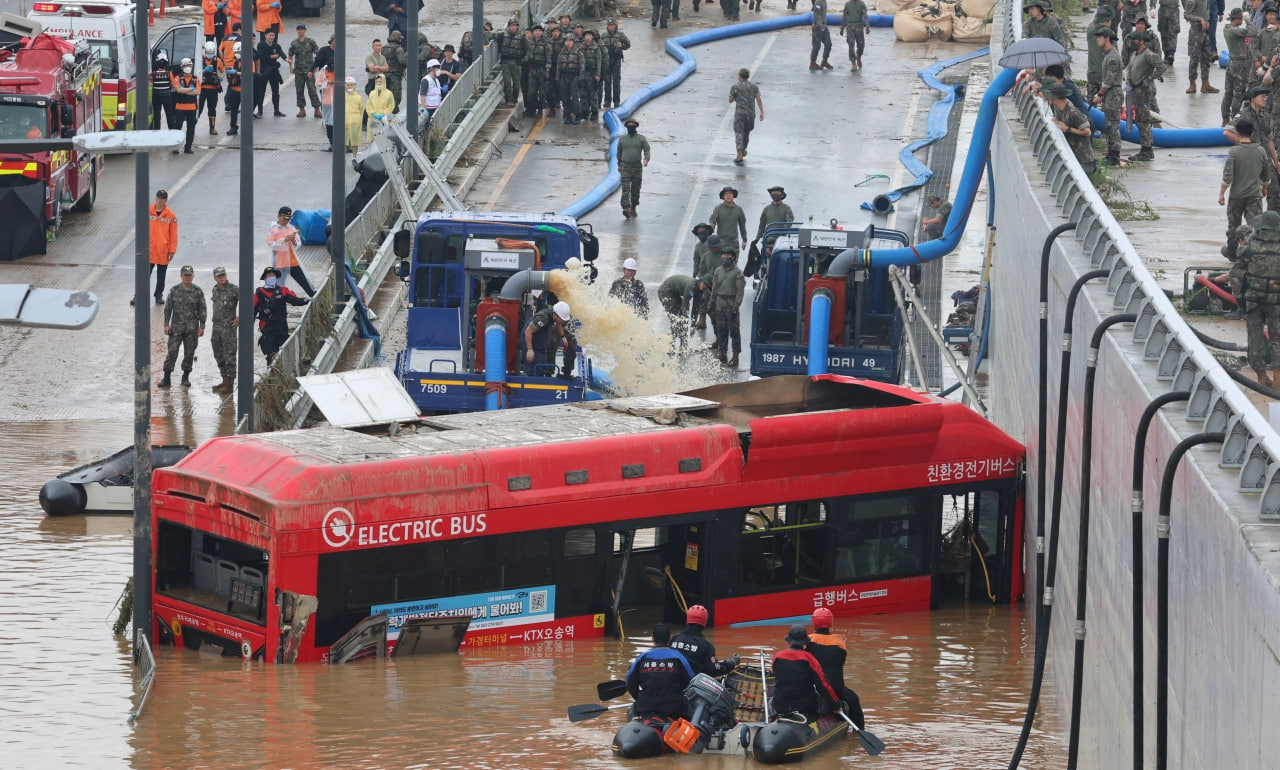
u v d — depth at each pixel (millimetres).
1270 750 34344
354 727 56156
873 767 53562
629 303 110688
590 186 153500
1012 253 90688
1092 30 111625
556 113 180500
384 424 72062
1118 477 52031
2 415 99312
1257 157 75625
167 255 116250
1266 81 86625
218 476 65750
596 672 64688
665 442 70688
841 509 74750
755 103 180500
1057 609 65938
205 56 162125
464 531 66312
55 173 129375
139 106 82625
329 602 64188
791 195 151500
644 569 74750
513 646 68500
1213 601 39500
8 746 53156
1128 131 115000
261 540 63469
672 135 170625
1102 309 57188
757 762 53531
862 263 101875
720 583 72250
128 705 58094
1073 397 62594
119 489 83812
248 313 89688
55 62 132250
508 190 151625
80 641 66062
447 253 99688
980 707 61969
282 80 186375
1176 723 43688
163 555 67812
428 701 59719
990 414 104500
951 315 117000
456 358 99312
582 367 95750
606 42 177250
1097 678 55219
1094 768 54094
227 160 155875
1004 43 118438
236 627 65000
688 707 54906
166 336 114375
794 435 72688
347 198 139375
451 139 155375
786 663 55625
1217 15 158750
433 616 66250
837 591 75250
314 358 106750
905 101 184250
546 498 67938
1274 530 37062
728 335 116500
